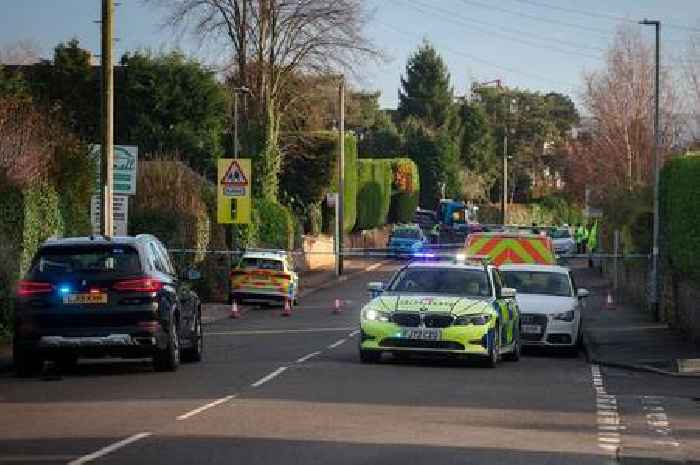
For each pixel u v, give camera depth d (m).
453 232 154.38
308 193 117.31
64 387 29.22
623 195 84.75
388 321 34.91
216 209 76.12
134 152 47.41
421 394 28.00
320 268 110.88
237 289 66.75
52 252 32.00
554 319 42.91
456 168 197.88
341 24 96.50
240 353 40.03
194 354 36.12
